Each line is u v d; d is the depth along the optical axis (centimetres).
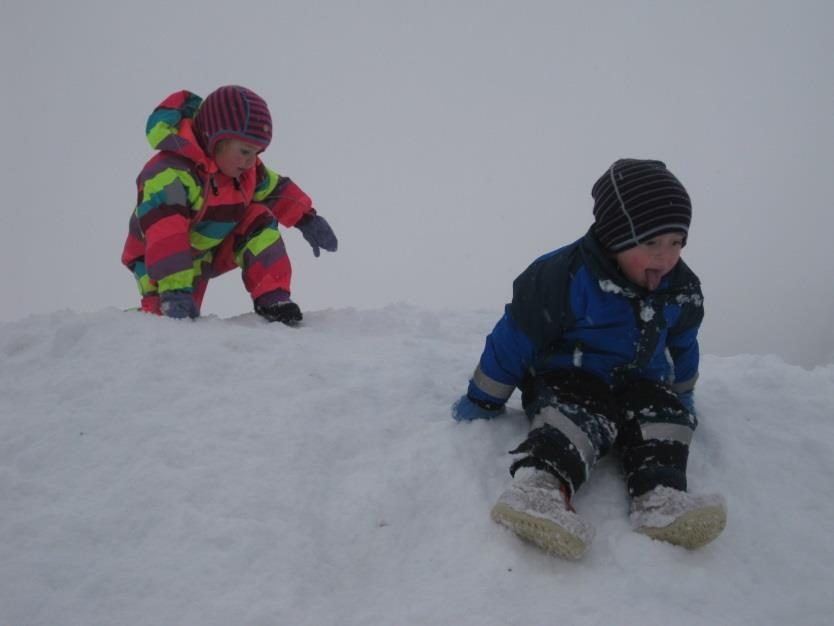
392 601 191
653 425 230
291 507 213
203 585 189
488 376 251
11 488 218
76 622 179
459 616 185
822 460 254
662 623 182
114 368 279
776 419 278
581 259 241
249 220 395
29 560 192
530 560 200
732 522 220
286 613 182
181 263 359
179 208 362
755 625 185
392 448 244
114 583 189
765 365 343
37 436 240
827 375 316
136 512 209
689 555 204
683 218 230
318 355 301
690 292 247
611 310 240
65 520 205
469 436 248
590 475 235
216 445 236
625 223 230
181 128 366
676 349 257
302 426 245
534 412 238
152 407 255
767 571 205
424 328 386
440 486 227
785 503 233
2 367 288
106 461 230
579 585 193
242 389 267
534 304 242
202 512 211
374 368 291
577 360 246
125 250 404
